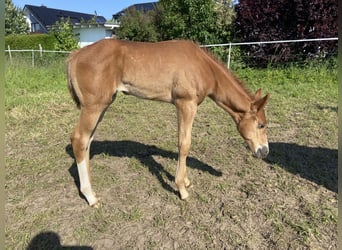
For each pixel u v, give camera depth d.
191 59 2.97
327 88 7.71
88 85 2.86
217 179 3.60
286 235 2.60
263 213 2.91
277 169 3.78
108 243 2.56
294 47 10.05
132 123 5.77
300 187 3.35
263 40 10.30
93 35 24.92
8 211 2.98
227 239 2.58
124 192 3.34
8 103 6.75
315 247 2.45
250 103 3.13
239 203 3.09
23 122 5.75
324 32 9.48
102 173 3.76
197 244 2.53
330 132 4.96
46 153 4.36
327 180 3.48
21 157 4.21
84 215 2.93
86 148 3.12
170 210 3.01
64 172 3.79
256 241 2.55
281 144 4.55
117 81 3.01
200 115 6.23
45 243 2.56
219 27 13.25
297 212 2.92
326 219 2.77
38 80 9.79
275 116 5.90
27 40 20.20
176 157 4.24
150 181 3.57
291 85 8.16
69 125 5.63
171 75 2.94
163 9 18.67
